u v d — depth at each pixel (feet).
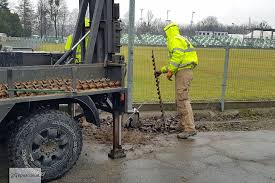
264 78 41.01
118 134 19.19
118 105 18.60
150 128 24.72
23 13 175.83
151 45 37.78
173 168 18.15
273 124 27.89
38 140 15.65
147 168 18.02
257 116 30.25
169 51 23.45
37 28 173.58
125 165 18.31
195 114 29.17
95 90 17.02
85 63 18.76
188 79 23.49
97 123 17.44
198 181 16.67
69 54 19.77
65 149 16.43
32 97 15.02
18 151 15.29
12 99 14.52
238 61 40.86
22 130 15.30
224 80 30.63
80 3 21.16
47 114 15.80
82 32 20.89
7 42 66.28
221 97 30.71
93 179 16.52
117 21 19.29
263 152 21.07
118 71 18.03
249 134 25.04
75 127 16.62
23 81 15.33
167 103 29.37
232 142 22.95
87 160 18.85
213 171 17.92
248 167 18.60
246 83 39.91
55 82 16.12
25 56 21.57
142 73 37.88
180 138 23.35
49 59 22.20
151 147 21.35
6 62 20.95
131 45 25.05
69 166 16.67
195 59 23.70
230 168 18.39
